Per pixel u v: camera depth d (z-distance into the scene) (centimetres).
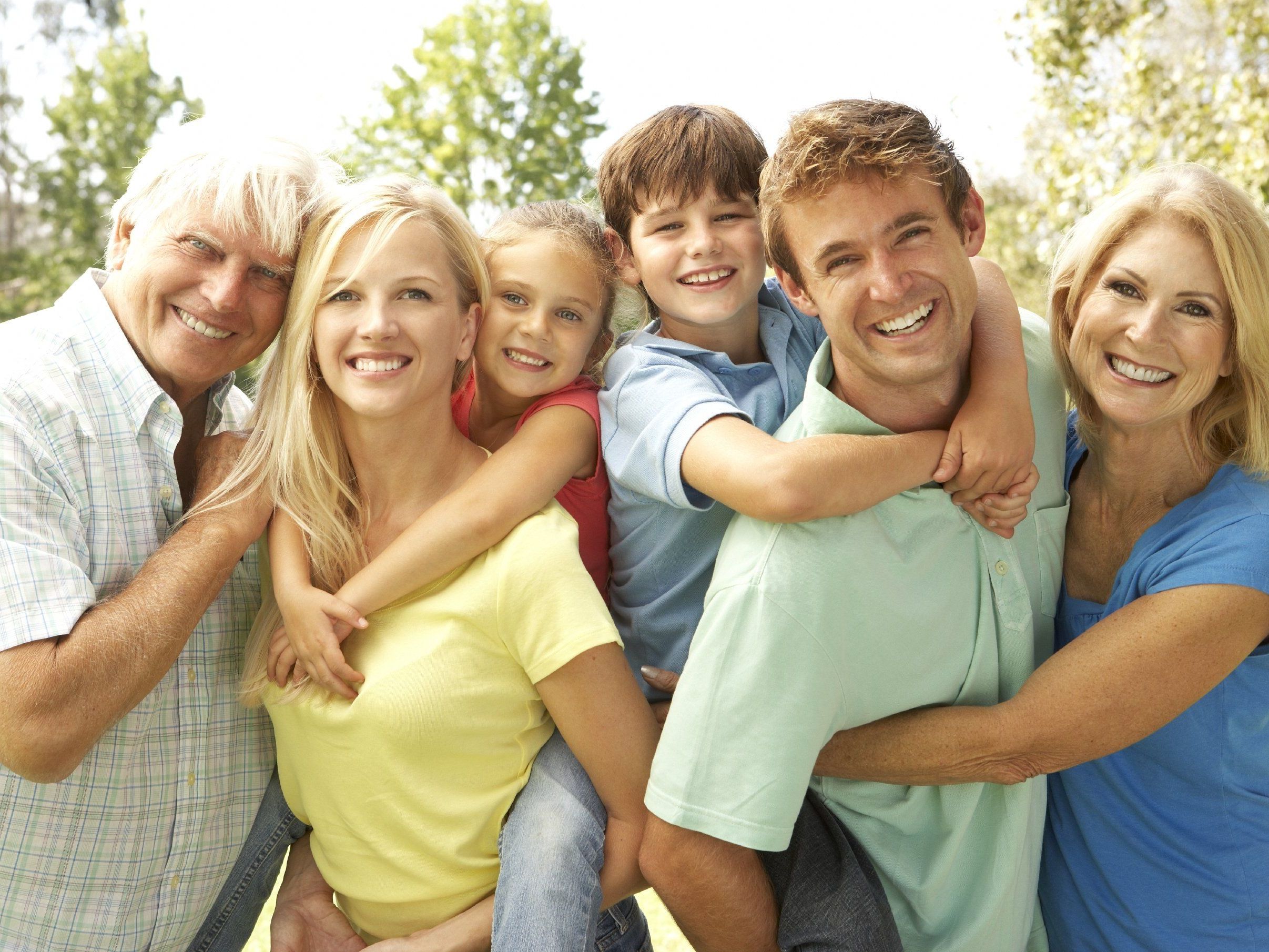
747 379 217
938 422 188
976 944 191
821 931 181
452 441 201
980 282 200
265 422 197
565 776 189
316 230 187
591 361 231
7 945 183
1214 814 184
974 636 187
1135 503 192
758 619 173
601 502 214
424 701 178
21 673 165
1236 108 786
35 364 184
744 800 172
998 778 178
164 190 189
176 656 177
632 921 213
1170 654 171
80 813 182
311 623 183
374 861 189
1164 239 176
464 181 2155
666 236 219
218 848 199
